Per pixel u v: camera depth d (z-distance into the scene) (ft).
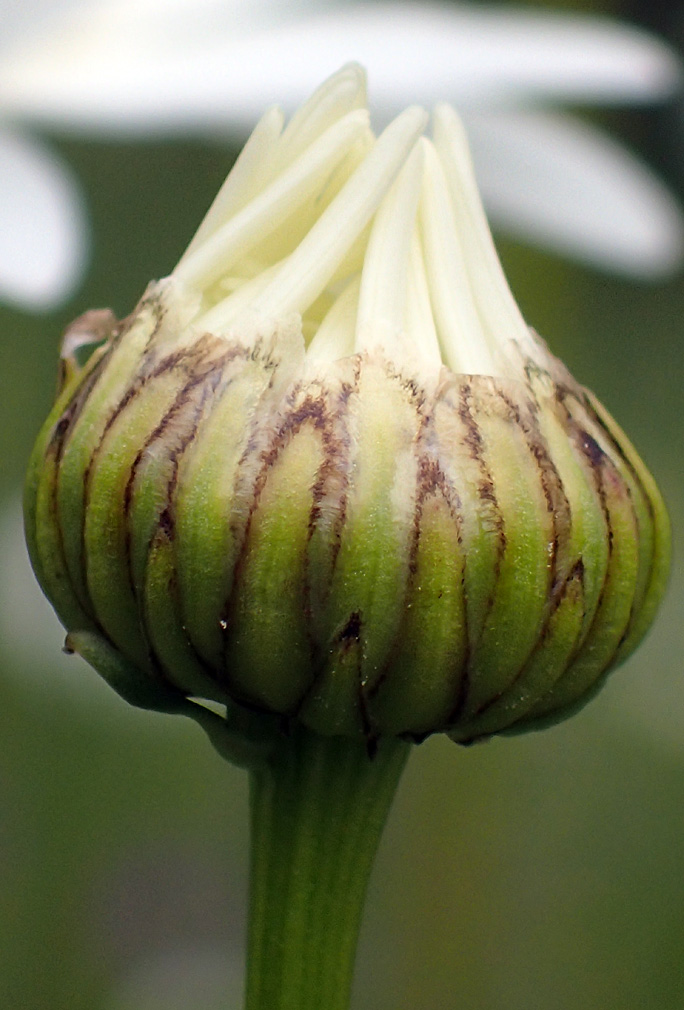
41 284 0.30
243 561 0.25
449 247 0.27
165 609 0.26
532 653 0.26
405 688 0.26
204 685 0.26
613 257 0.33
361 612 0.25
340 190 0.26
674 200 0.34
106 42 0.30
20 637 0.42
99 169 0.39
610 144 0.33
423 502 0.25
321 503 0.25
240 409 0.25
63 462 0.26
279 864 0.27
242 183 0.27
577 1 0.33
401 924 0.44
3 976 0.44
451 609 0.25
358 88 0.27
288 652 0.26
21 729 0.43
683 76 0.32
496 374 0.26
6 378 0.41
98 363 0.26
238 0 0.30
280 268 0.26
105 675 0.26
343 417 0.25
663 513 0.27
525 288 0.35
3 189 0.30
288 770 0.27
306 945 0.27
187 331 0.26
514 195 0.33
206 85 0.30
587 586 0.26
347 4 0.30
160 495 0.26
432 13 0.31
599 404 0.27
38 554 0.26
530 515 0.26
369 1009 0.44
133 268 0.41
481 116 0.33
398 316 0.26
